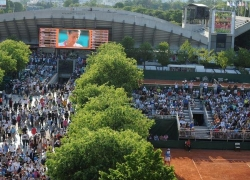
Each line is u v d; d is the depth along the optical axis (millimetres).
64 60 108062
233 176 56250
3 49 95188
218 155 64438
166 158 57719
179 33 125750
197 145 67000
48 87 89188
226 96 83125
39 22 127375
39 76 98188
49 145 55312
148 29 126438
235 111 75750
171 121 70500
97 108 50719
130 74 70438
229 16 120188
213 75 98812
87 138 37250
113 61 70000
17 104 74625
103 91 58562
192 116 73188
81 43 120688
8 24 127562
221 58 107875
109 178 30609
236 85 90938
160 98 79250
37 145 55625
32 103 77875
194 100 80438
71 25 127562
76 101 62625
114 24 125500
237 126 69625
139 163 30250
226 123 70188
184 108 76500
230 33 120688
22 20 126312
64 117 69812
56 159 36969
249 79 99188
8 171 46156
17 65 94312
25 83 88688
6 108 70312
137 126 46562
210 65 112375
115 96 54500
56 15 125062
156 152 30625
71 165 36250
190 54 112500
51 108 73625
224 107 76250
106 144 36375
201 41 124812
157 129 70375
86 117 46000
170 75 99250
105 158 35781
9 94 81375
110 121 45719
